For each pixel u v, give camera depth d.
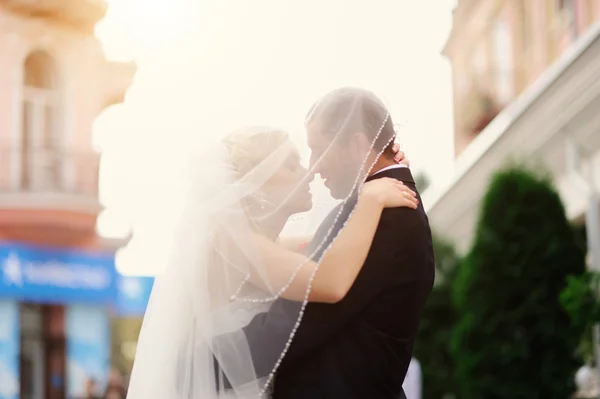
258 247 2.68
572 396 10.47
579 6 12.42
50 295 15.43
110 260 15.94
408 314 2.69
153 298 2.85
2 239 15.60
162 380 2.80
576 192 11.09
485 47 16.39
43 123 16.58
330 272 2.60
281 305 2.66
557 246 10.33
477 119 14.73
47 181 16.39
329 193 2.80
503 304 10.38
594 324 7.65
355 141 2.74
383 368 2.66
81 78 15.99
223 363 2.69
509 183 10.56
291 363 2.68
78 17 15.44
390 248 2.67
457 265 14.74
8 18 16.12
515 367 10.26
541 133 11.70
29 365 15.49
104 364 15.33
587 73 10.31
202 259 2.75
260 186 2.77
